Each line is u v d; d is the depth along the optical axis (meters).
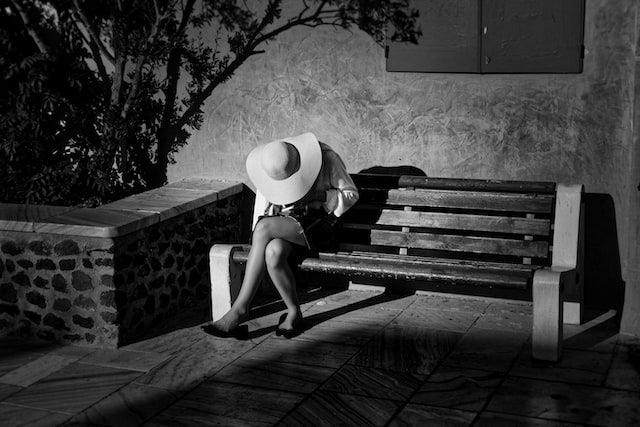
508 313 5.11
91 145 6.04
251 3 5.66
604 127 4.93
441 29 5.16
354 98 5.50
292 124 5.71
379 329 4.87
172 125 6.04
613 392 3.90
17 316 4.88
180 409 3.85
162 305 5.09
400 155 5.46
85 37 6.03
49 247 4.70
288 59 5.63
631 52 4.77
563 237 4.71
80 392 4.07
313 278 5.79
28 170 5.98
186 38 5.87
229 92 5.84
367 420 3.68
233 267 4.98
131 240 4.71
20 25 6.01
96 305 4.66
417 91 5.33
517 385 4.02
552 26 4.90
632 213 4.60
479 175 5.29
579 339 4.64
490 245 4.90
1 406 3.92
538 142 5.11
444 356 4.42
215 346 4.66
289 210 4.98
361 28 5.38
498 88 5.14
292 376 4.20
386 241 5.14
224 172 5.98
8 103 5.89
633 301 4.66
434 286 5.50
